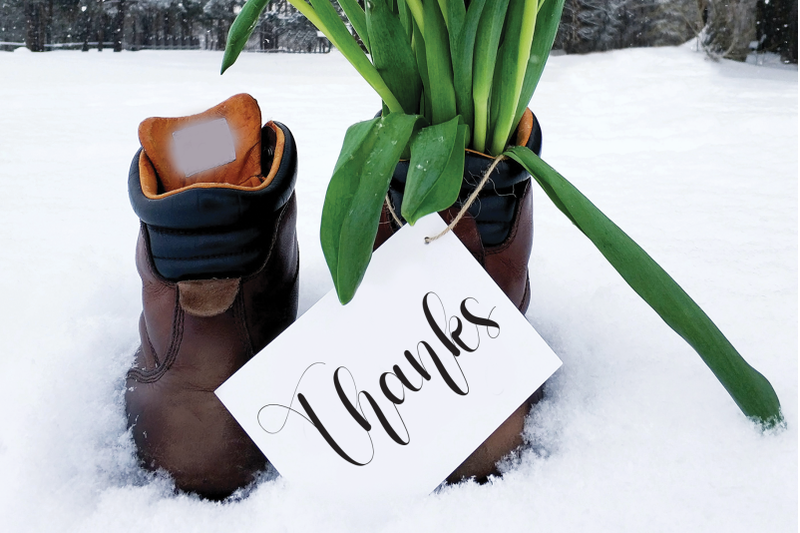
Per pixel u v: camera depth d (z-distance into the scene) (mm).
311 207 987
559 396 512
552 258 753
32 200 1077
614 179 1176
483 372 451
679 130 1656
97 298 642
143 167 440
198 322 437
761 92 2377
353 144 414
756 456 456
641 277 406
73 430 476
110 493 449
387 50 428
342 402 445
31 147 1521
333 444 443
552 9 431
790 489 438
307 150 1441
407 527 427
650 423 482
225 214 416
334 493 442
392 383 447
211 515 442
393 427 446
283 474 442
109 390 505
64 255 816
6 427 481
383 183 395
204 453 450
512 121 441
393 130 411
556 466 461
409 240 447
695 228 885
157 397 455
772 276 713
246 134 468
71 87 2750
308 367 445
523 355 452
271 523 432
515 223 459
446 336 449
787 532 418
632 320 592
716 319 620
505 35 424
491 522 428
